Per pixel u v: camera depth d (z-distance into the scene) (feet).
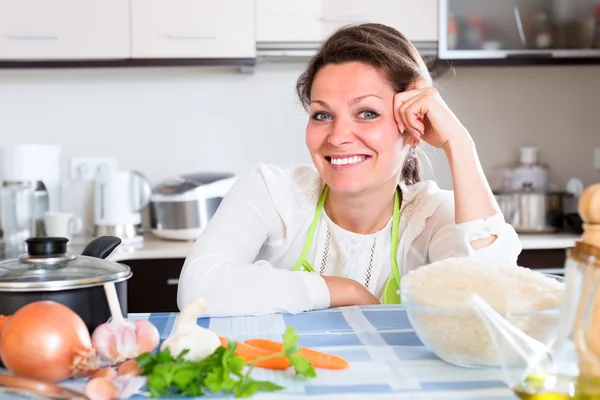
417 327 2.62
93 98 8.66
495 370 2.49
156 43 7.77
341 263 4.46
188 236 7.82
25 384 2.14
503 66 8.32
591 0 8.18
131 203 7.84
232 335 3.02
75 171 8.63
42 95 8.61
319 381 2.37
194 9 7.77
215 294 3.60
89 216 8.62
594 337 2.07
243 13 7.80
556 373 2.16
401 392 2.24
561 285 2.61
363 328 3.13
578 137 9.07
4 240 7.41
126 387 2.21
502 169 8.98
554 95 9.03
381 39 4.17
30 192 7.45
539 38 8.16
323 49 4.18
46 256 2.84
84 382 2.41
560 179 9.08
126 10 7.73
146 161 8.75
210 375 2.22
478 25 8.08
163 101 8.73
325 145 4.05
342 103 3.96
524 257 7.51
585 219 2.17
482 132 9.02
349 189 4.03
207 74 8.74
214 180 7.98
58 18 7.69
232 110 8.79
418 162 4.95
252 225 4.38
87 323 2.73
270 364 2.52
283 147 8.85
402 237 4.44
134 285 7.30
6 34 7.65
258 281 3.62
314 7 7.84
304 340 2.92
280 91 8.81
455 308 2.42
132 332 2.57
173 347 2.40
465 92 8.97
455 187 4.06
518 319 2.42
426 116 4.24
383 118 4.00
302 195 4.53
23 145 7.79
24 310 2.41
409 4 7.90
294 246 4.54
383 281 4.46
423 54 7.97
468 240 3.94
